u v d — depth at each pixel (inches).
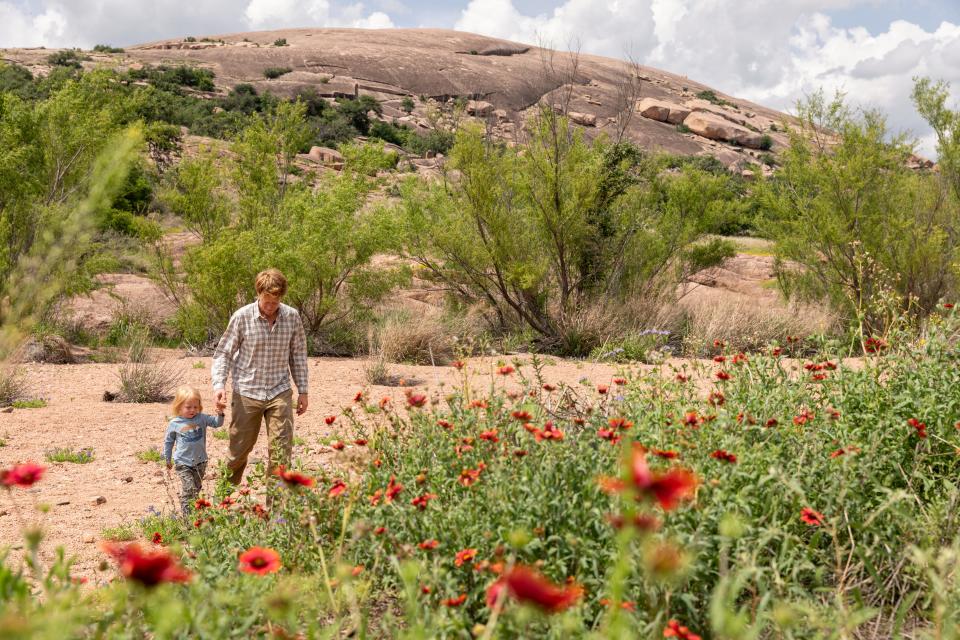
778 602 87.0
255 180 611.2
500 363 165.0
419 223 529.3
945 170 505.4
